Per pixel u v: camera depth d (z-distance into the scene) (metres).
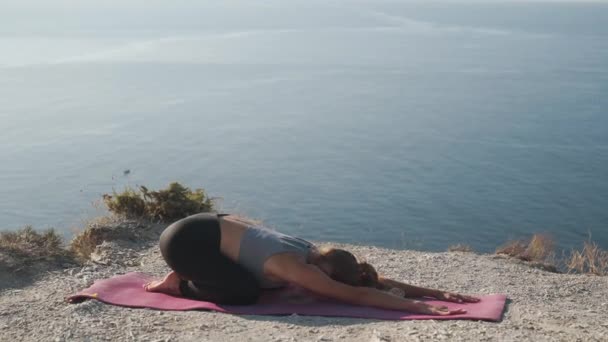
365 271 5.15
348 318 4.61
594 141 165.25
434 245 77.25
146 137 179.00
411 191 116.00
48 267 6.01
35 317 4.51
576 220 92.06
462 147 162.62
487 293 5.99
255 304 4.90
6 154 150.38
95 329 4.23
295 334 4.16
